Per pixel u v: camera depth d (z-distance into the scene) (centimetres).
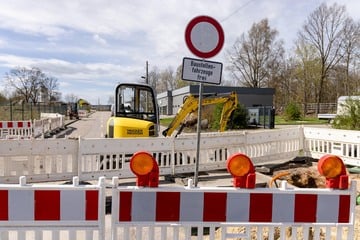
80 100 7156
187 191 285
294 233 299
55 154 672
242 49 6519
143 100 924
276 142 985
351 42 5541
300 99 6116
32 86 7581
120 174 727
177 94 5800
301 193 294
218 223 287
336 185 298
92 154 698
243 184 290
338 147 962
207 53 388
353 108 1446
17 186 271
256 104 5272
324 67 5766
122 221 280
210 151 837
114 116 901
